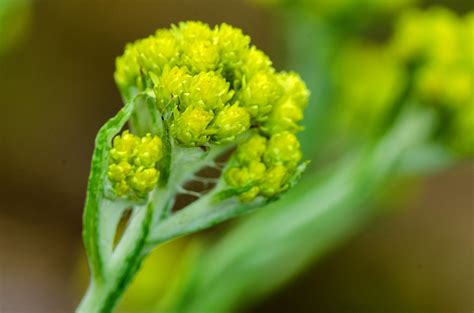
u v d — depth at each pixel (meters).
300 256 0.23
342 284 0.35
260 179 0.15
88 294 0.15
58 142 0.37
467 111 0.20
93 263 0.15
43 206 0.37
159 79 0.15
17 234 0.36
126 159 0.15
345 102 0.24
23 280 0.35
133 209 0.15
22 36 0.36
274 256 0.21
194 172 0.15
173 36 0.15
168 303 0.20
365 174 0.21
